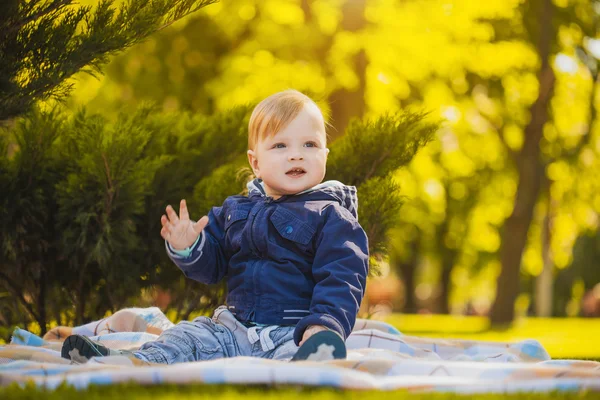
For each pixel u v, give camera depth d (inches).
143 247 210.2
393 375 110.2
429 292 1841.8
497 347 188.7
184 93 593.6
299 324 130.6
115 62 583.8
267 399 88.0
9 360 133.8
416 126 224.2
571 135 729.6
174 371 96.4
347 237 141.6
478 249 1082.1
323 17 549.0
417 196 703.1
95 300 221.9
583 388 98.3
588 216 810.8
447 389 98.5
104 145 192.9
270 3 559.5
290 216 145.9
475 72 661.9
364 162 221.6
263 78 552.4
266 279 144.3
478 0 590.9
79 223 202.5
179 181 220.2
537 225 916.6
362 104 555.2
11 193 201.8
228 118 235.5
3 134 210.4
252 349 139.7
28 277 216.7
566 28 682.8
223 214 158.7
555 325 703.1
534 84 679.7
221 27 581.9
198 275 153.3
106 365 112.0
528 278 1341.0
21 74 162.9
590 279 1353.3
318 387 95.3
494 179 805.9
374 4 549.0
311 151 151.9
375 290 1043.3
